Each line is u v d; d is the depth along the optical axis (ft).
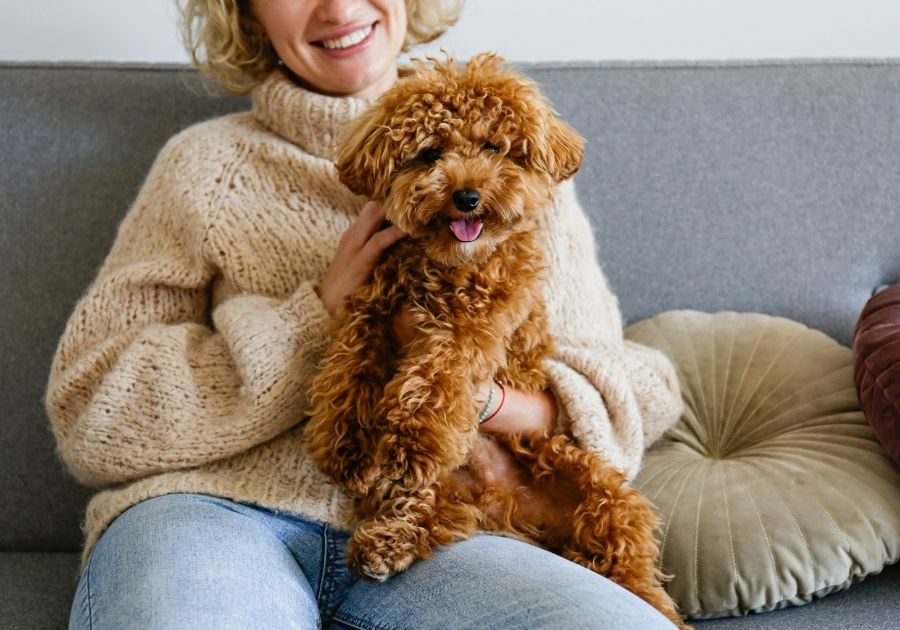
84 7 5.80
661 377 4.60
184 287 4.37
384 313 3.68
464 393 3.45
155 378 3.90
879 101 5.47
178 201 4.37
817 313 5.35
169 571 3.25
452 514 3.67
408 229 3.46
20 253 5.01
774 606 3.97
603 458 4.05
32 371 4.94
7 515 4.91
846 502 4.06
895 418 4.16
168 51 5.90
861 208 5.39
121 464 3.86
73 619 3.37
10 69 5.20
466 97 3.45
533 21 6.12
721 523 4.09
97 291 4.30
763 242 5.36
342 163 3.61
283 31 4.46
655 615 3.17
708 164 5.37
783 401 4.78
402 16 4.68
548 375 4.13
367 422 3.49
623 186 5.34
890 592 4.03
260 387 3.78
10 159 5.07
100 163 5.11
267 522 3.80
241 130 4.58
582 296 4.50
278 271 4.29
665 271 5.36
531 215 3.60
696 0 6.20
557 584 3.25
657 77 5.46
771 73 5.51
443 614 3.29
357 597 3.63
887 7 6.26
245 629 3.10
